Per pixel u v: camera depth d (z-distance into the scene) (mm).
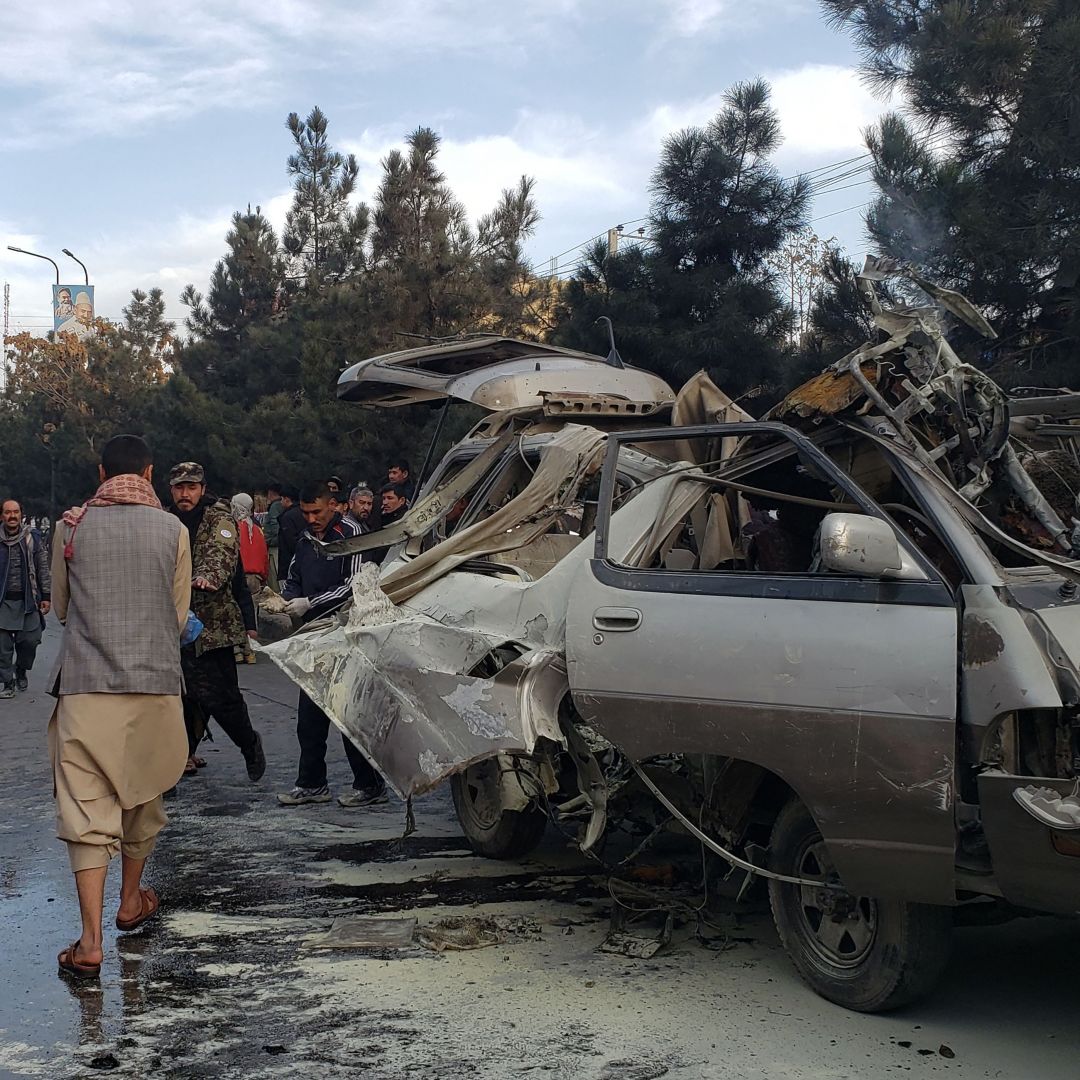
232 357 27516
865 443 4723
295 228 26641
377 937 4812
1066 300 8938
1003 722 3627
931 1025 3959
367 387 8094
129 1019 4055
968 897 3869
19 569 12102
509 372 7211
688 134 12109
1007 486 4602
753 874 4500
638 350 11922
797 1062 3672
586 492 6250
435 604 5695
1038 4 8977
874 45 9750
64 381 41000
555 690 4730
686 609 4297
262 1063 3701
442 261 17797
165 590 4688
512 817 5855
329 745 9398
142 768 4668
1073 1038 3855
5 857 6172
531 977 4402
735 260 12375
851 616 3902
